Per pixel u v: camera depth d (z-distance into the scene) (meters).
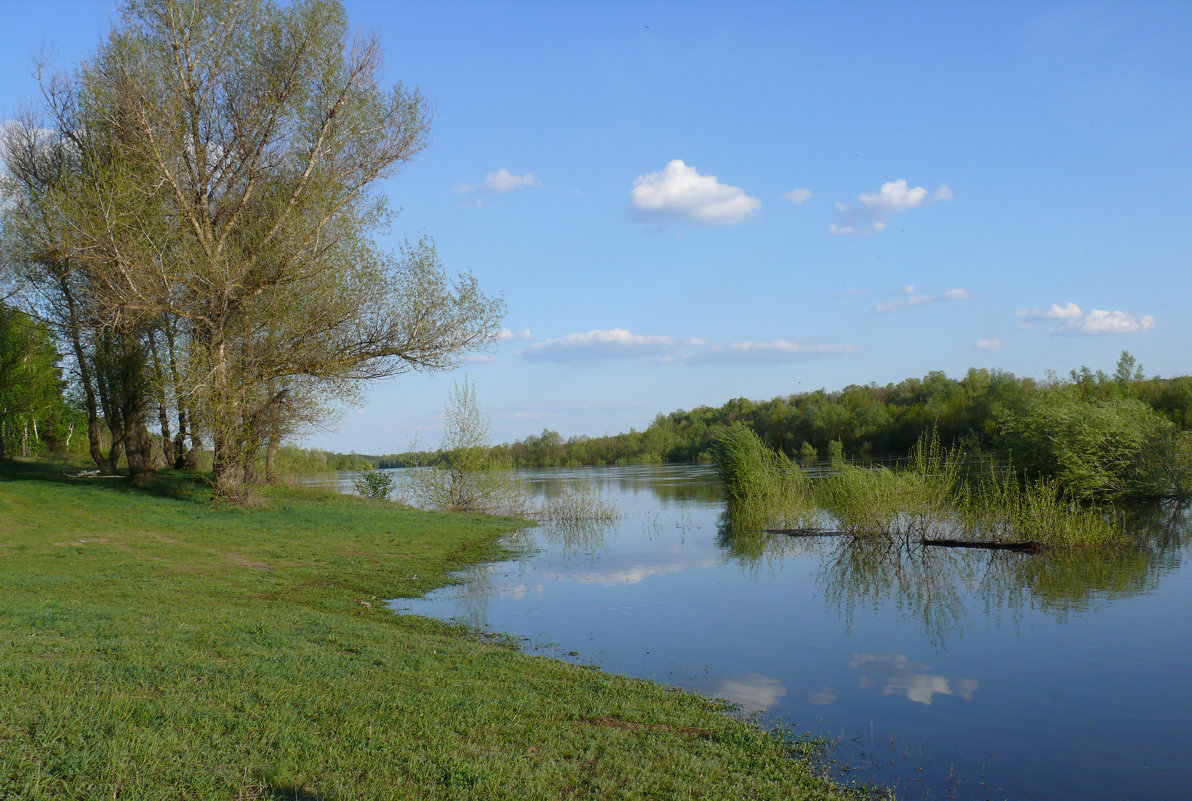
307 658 9.10
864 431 78.75
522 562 20.66
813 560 20.91
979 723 8.46
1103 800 6.54
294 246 24.66
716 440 34.56
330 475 41.78
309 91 25.69
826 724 8.39
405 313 26.80
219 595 13.94
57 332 30.45
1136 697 9.27
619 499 42.41
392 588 16.47
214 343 24.94
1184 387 53.44
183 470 35.84
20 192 28.11
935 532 23.33
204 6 24.86
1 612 10.24
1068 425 28.03
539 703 8.21
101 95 24.39
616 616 14.02
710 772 6.57
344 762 6.01
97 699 6.71
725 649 11.68
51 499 24.08
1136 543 21.52
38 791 4.94
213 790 5.32
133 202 23.47
